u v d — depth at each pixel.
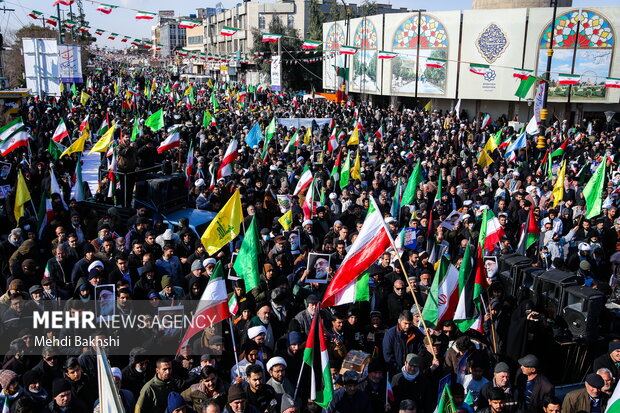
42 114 26.98
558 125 31.39
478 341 7.03
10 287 6.84
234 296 7.18
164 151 16.03
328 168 17.66
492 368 6.80
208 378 5.45
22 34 51.41
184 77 77.25
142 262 8.45
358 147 18.84
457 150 22.33
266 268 8.20
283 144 21.42
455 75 37.69
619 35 32.59
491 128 29.48
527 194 13.27
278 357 5.87
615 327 7.61
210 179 15.63
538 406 5.77
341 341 6.85
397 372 6.57
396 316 7.71
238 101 39.06
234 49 73.88
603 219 11.48
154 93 49.50
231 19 75.19
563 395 6.81
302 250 9.54
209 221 11.34
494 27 35.50
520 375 5.98
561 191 12.73
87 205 11.86
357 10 65.06
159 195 11.30
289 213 10.41
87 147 25.70
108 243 8.59
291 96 47.25
